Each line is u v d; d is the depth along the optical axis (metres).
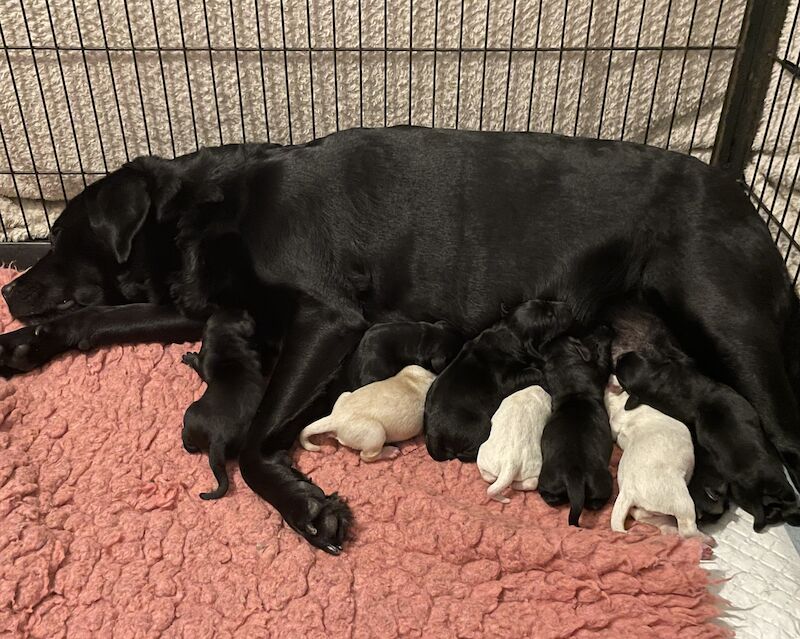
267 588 0.53
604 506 0.59
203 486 0.61
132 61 0.85
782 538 0.57
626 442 0.60
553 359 0.63
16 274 0.86
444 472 0.63
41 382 0.72
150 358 0.74
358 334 0.67
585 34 0.85
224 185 0.69
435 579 0.54
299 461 0.63
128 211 0.68
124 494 0.60
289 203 0.67
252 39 0.84
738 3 0.83
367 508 0.59
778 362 0.61
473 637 0.51
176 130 0.91
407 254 0.68
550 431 0.59
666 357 0.62
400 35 0.84
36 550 0.55
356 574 0.54
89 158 0.92
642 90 0.89
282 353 0.66
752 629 0.51
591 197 0.66
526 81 0.88
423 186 0.67
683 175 0.66
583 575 0.53
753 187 0.88
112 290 0.76
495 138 0.68
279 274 0.67
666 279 0.64
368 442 0.61
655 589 0.52
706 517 0.57
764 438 0.56
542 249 0.67
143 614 0.52
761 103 0.85
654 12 0.83
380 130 0.70
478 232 0.67
